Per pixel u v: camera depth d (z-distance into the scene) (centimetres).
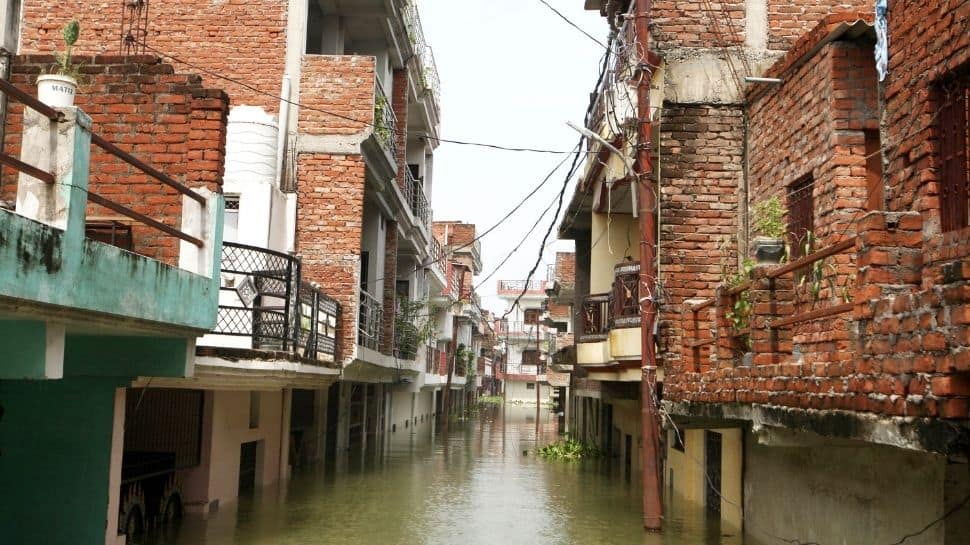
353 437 2395
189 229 710
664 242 1030
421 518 1192
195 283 675
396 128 2009
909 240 455
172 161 831
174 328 657
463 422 4409
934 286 386
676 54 1048
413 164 2691
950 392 364
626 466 1981
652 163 1104
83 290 495
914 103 586
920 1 584
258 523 1102
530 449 2514
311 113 1482
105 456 795
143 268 578
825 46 820
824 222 812
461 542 1022
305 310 1234
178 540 970
